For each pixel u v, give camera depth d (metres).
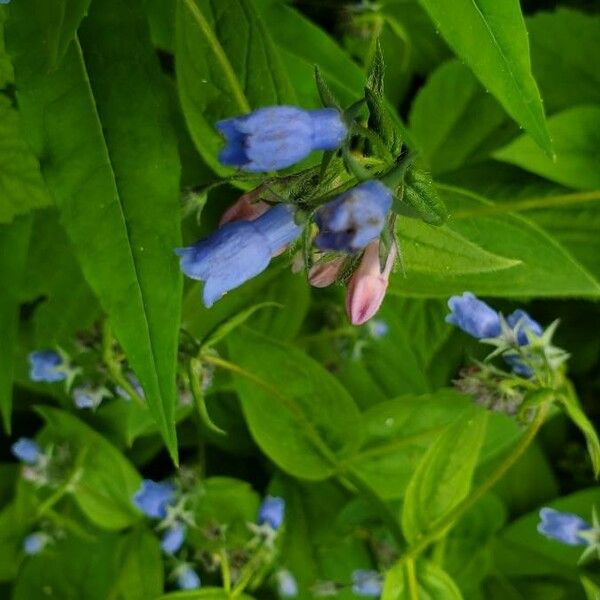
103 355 0.30
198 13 0.28
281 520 0.32
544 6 0.35
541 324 0.35
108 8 0.28
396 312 0.34
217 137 0.29
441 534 0.30
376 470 0.32
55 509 0.34
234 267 0.25
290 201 0.25
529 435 0.29
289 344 0.32
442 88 0.34
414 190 0.25
